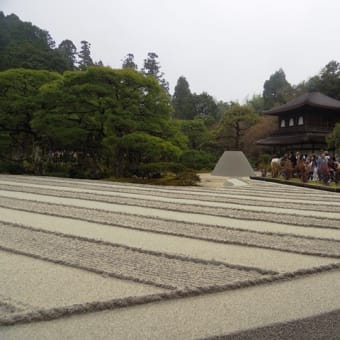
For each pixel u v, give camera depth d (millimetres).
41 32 59312
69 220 7133
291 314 3102
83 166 23406
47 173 23844
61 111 22000
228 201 10742
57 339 2625
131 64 63219
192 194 12641
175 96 64688
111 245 5219
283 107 35188
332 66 46500
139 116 21297
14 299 3238
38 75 25000
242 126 43281
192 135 40094
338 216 8273
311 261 4613
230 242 5492
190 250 5062
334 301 3389
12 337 2637
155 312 3088
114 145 20047
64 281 3732
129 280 3809
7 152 26016
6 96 24156
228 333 2754
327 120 34062
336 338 2723
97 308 3096
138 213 8125
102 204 9539
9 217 7297
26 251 4777
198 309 3164
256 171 33562
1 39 47688
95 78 20781
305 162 19578
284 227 6867
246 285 3734
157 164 19938
